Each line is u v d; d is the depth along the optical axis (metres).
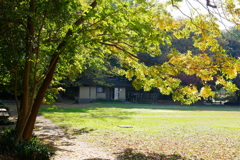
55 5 6.81
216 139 12.27
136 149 10.17
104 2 7.38
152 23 8.11
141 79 8.72
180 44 43.97
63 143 11.04
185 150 10.04
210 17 8.27
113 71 38.25
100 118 20.70
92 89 46.09
